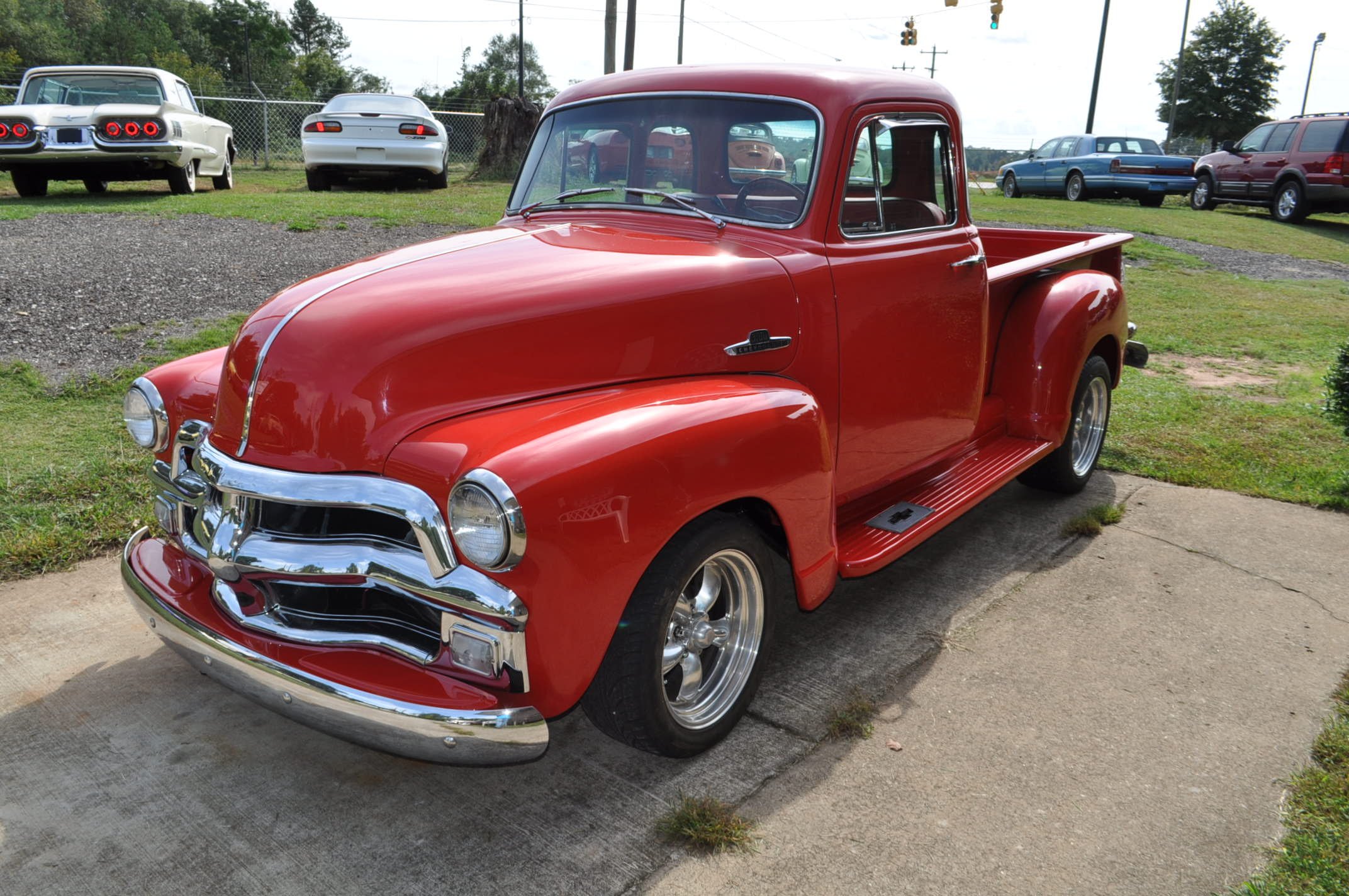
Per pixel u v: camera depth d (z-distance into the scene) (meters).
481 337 2.60
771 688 3.32
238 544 2.52
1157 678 3.40
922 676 3.41
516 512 2.20
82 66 13.56
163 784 2.78
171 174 13.41
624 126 3.61
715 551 2.71
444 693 2.34
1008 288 4.71
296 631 2.51
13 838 2.55
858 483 3.65
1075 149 22.72
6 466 4.78
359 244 9.89
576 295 2.76
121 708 3.14
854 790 2.78
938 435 4.01
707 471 2.60
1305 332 9.72
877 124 3.47
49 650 3.46
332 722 2.41
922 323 3.73
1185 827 2.64
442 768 2.88
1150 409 6.80
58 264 8.31
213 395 2.90
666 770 2.87
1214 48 50.31
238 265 8.66
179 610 2.67
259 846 2.54
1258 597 4.04
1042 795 2.77
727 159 3.40
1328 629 3.77
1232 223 18.84
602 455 2.38
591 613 2.40
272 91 61.47
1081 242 5.24
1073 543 4.59
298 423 2.48
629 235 3.36
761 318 3.11
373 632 2.50
